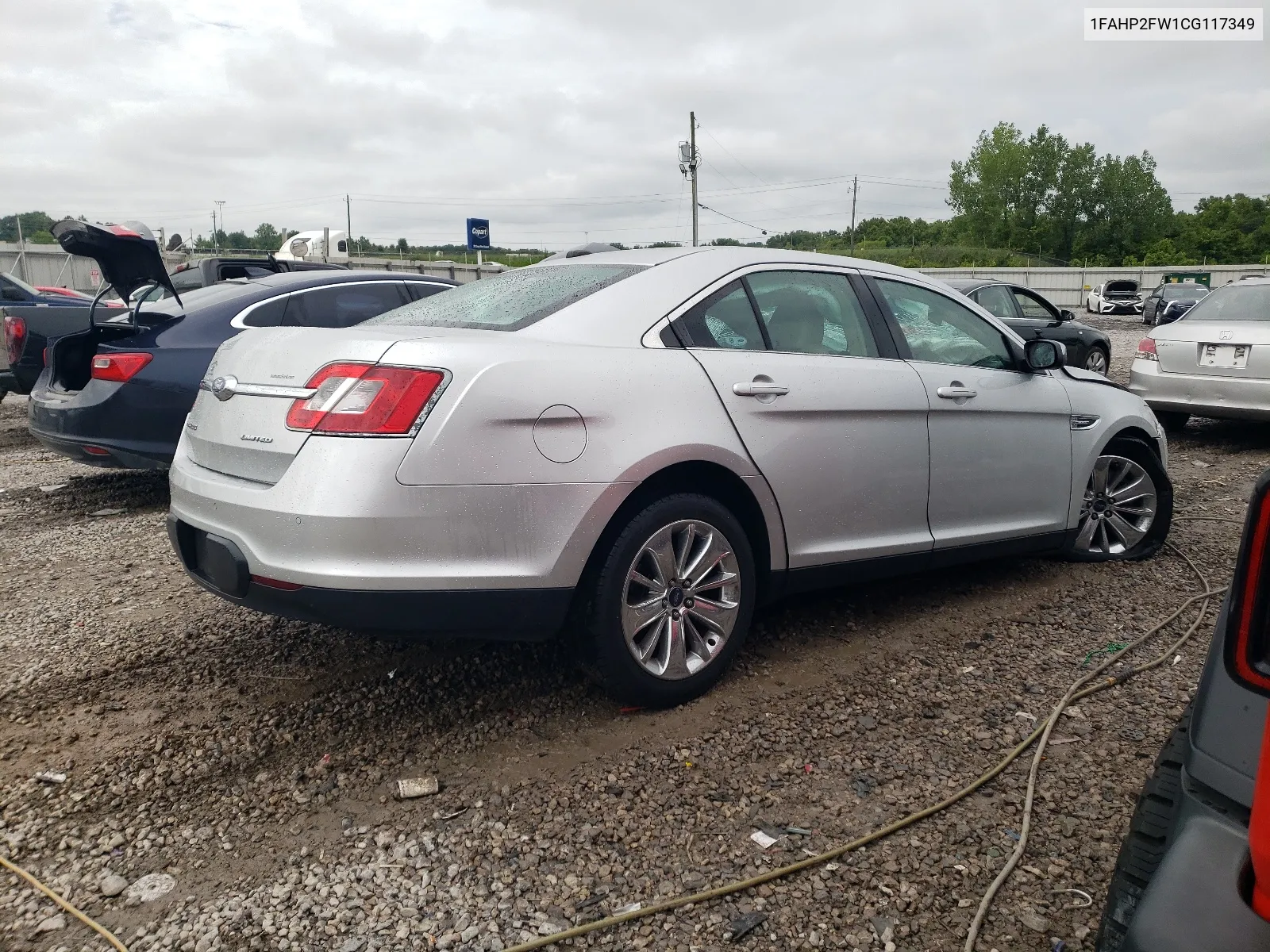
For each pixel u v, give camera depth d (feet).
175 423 19.06
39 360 28.63
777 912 7.16
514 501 8.86
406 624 8.69
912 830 8.19
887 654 11.98
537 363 9.15
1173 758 5.37
